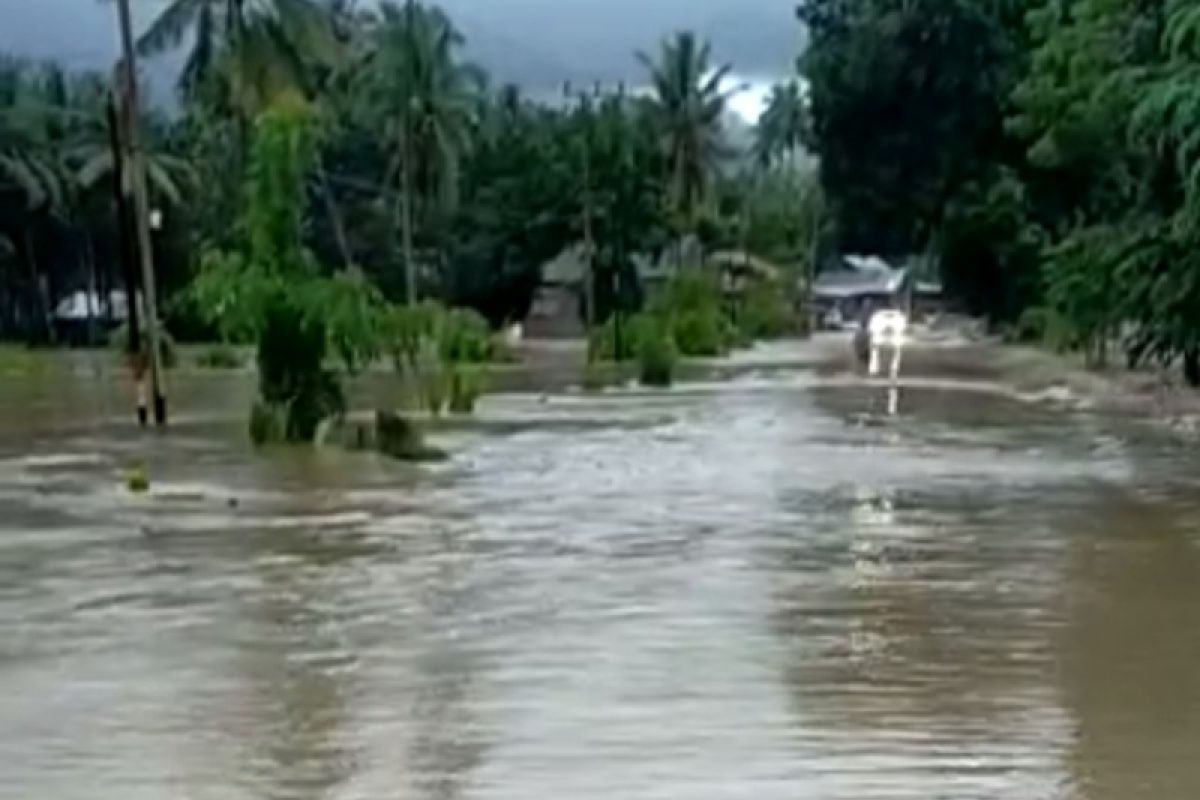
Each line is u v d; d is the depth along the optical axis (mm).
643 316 159375
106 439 73500
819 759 22078
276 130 71938
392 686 26500
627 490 53375
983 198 150125
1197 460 62094
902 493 52125
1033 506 48875
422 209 182250
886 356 151000
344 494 52875
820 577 36625
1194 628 30859
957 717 24297
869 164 152750
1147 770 21562
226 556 40438
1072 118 113188
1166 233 86812
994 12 147250
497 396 101000
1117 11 93875
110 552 41281
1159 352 95188
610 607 33094
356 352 71500
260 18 114312
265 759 22344
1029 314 160250
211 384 117250
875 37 148625
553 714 24516
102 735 23672
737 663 27938
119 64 94625
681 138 198875
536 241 199250
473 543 42094
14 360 156875
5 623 32094
